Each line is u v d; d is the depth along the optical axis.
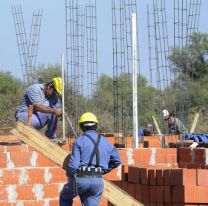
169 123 44.38
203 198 26.11
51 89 38.56
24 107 38.47
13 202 33.31
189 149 33.75
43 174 33.56
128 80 47.41
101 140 26.08
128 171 29.66
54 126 38.50
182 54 37.00
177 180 26.38
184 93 37.88
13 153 33.38
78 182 25.67
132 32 36.06
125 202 26.88
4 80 96.88
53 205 33.59
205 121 66.19
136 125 36.25
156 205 27.23
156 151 34.16
